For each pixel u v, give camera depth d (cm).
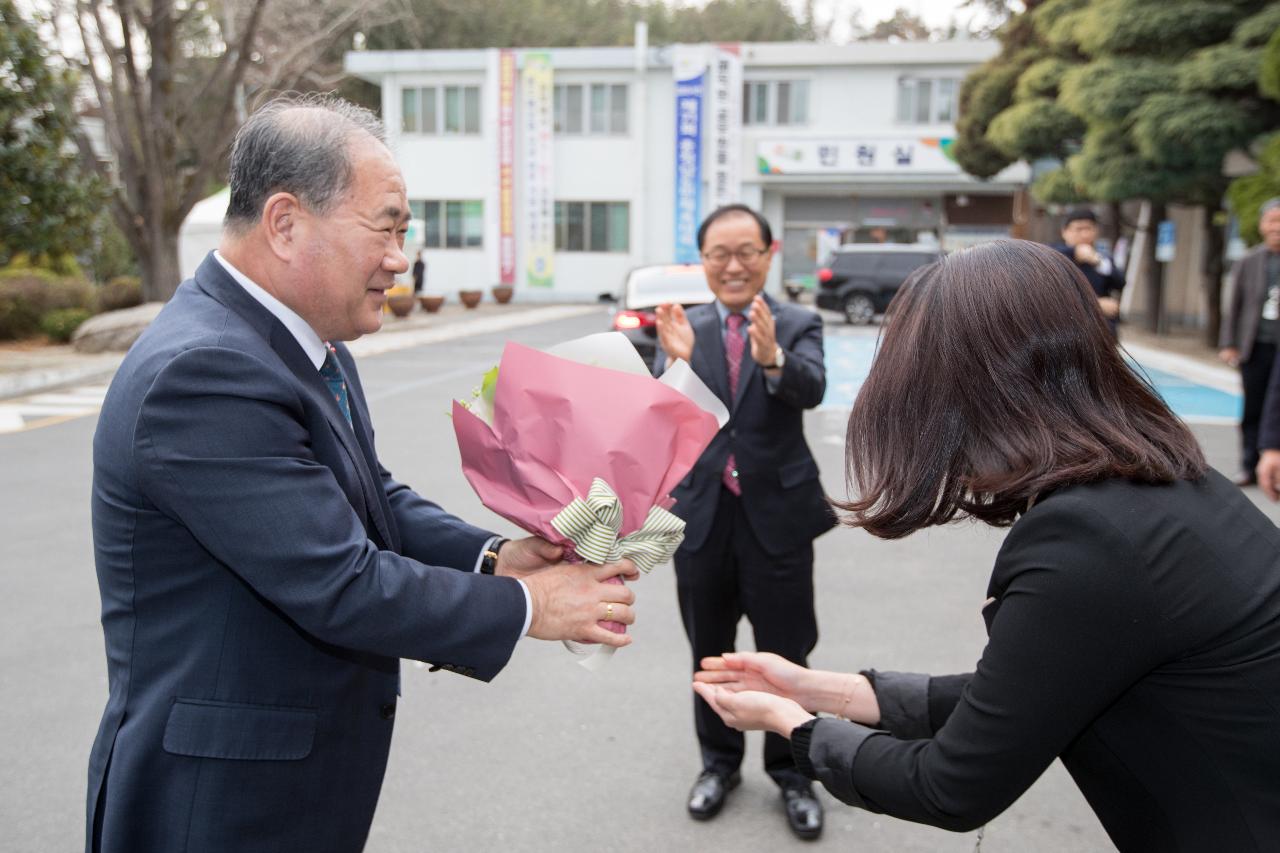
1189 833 112
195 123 2031
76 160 1271
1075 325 122
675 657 394
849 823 280
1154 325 1652
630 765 310
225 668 137
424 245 2719
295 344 143
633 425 148
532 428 150
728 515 277
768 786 301
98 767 142
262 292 141
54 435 837
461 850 264
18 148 1145
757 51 2564
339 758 148
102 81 1469
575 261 2697
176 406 128
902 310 132
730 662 164
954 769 118
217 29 1931
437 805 286
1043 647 112
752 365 274
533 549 163
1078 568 111
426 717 341
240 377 130
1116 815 120
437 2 3108
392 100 2684
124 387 133
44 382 1110
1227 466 716
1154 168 1249
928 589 473
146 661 138
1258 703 110
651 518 151
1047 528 115
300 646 141
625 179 2652
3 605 443
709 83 2575
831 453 796
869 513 130
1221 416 929
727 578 282
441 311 2384
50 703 347
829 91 2583
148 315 1394
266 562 128
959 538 561
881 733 134
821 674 161
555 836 271
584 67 2611
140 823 138
